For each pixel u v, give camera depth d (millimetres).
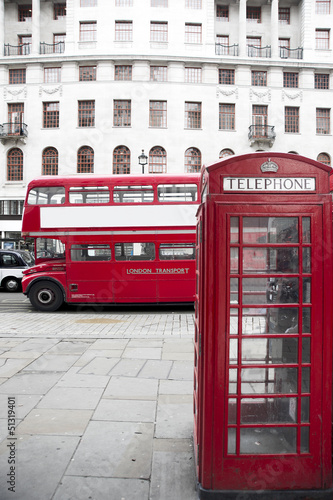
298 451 2479
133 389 4426
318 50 29672
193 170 28156
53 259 11367
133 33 28250
